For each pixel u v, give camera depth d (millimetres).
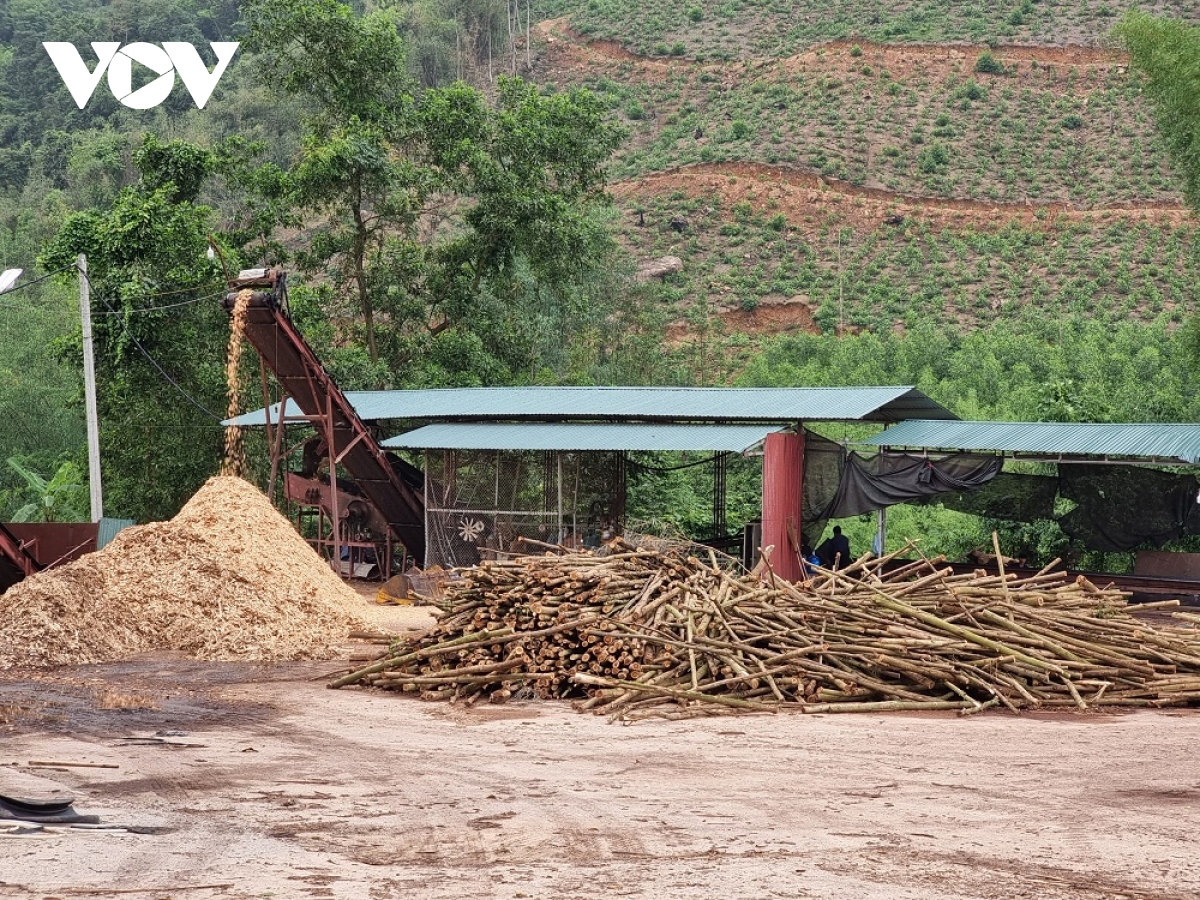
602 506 25453
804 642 13375
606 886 6402
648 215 83625
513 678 13281
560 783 9172
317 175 37062
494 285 42438
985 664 13219
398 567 28469
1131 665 13539
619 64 112500
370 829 7684
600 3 124562
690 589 14047
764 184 83875
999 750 10602
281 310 23797
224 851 7023
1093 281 69625
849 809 8320
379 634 15570
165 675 14852
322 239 39156
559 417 27484
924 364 55500
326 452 27984
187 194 36625
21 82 116938
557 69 115875
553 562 14367
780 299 71562
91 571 17172
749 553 24219
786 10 113312
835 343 61906
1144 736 11406
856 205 81375
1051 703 13008
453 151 38906
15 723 11492
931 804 8484
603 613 13539
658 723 11867
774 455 23469
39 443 47688
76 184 94375
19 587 16438
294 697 13352
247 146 38688
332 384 25062
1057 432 23516
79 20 119812
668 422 26781
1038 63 95875
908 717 12398
